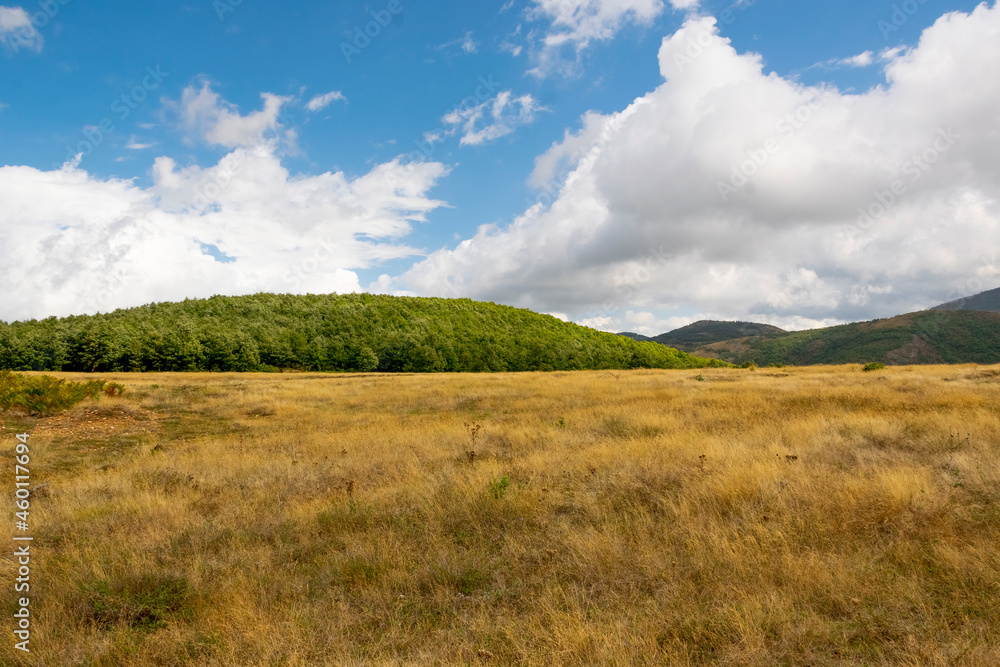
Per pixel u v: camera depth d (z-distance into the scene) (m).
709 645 3.18
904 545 4.29
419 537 5.27
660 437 9.72
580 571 4.25
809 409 12.95
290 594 4.18
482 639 3.33
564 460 8.17
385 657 3.22
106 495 7.45
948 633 3.08
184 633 3.63
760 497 5.73
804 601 3.55
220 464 9.23
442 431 12.11
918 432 9.05
